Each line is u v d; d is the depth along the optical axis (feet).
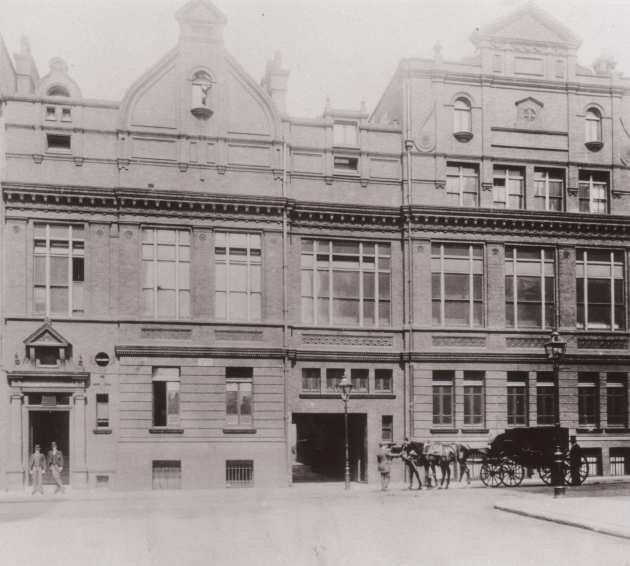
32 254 112.47
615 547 63.10
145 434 112.27
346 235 123.13
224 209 117.60
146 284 115.55
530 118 130.93
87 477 111.04
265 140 120.47
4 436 109.19
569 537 67.62
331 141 123.85
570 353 127.54
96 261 113.91
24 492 106.93
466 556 59.77
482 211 125.49
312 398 119.44
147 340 113.70
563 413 126.72
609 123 133.69
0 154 113.39
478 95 129.29
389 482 119.65
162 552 61.72
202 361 114.93
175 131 117.91
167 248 116.47
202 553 61.26
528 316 127.95
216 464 113.70
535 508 81.92
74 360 112.16
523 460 109.91
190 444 113.29
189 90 119.03
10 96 113.39
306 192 122.52
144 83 117.70
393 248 124.77
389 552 61.31
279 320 118.11
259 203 118.21
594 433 127.85
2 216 111.96
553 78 132.05
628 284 131.34
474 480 119.34
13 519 80.69
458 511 83.87
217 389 115.03
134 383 112.57
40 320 111.55
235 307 117.91
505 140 129.49
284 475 115.24
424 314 123.44
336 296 122.62
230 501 95.71
